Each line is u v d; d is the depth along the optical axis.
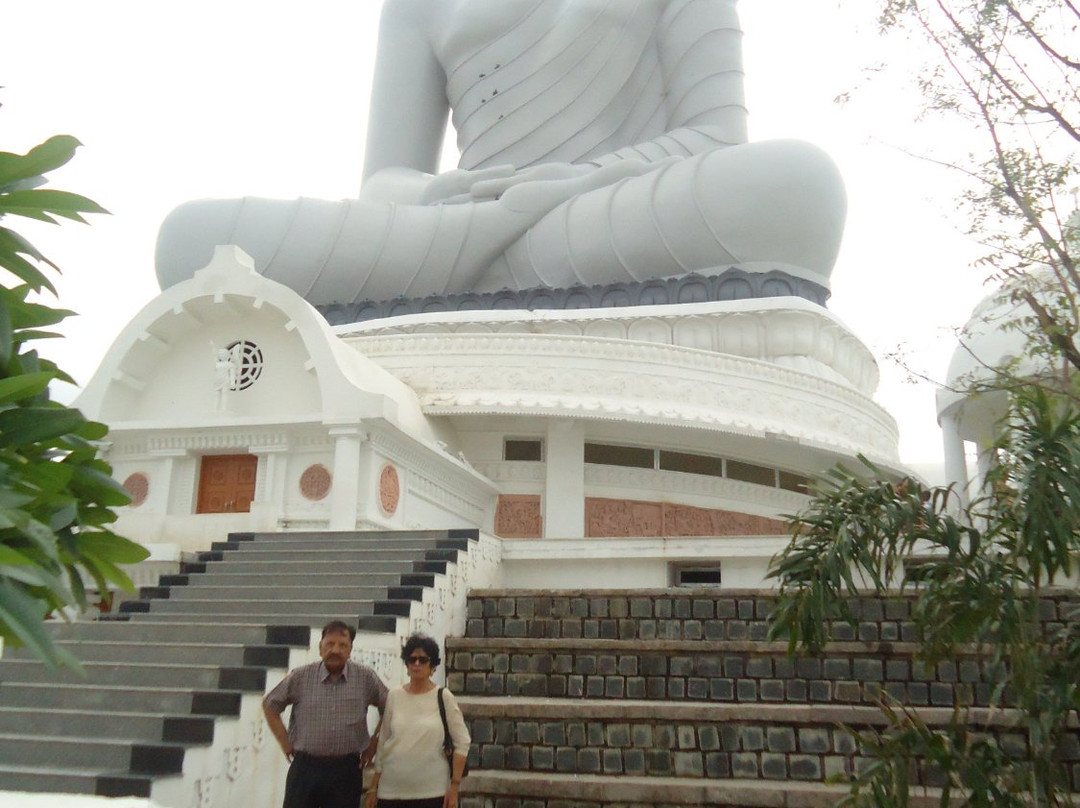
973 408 16.78
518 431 17.98
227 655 7.39
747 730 7.27
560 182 22.67
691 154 23.67
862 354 21.94
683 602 9.64
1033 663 4.98
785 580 5.68
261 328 15.25
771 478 19.52
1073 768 6.80
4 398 3.11
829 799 6.43
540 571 12.12
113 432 14.60
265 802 6.45
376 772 5.66
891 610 9.02
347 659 5.71
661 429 17.88
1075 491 4.80
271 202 22.58
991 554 5.66
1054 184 6.12
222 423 14.10
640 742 7.38
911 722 5.33
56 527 3.30
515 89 25.50
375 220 22.38
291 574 9.88
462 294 21.72
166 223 22.64
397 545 10.95
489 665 8.87
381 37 28.23
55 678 7.32
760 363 18.80
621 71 25.61
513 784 6.89
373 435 13.74
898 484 5.72
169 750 5.65
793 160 20.70
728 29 25.41
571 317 19.75
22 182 3.48
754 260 20.67
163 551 11.50
